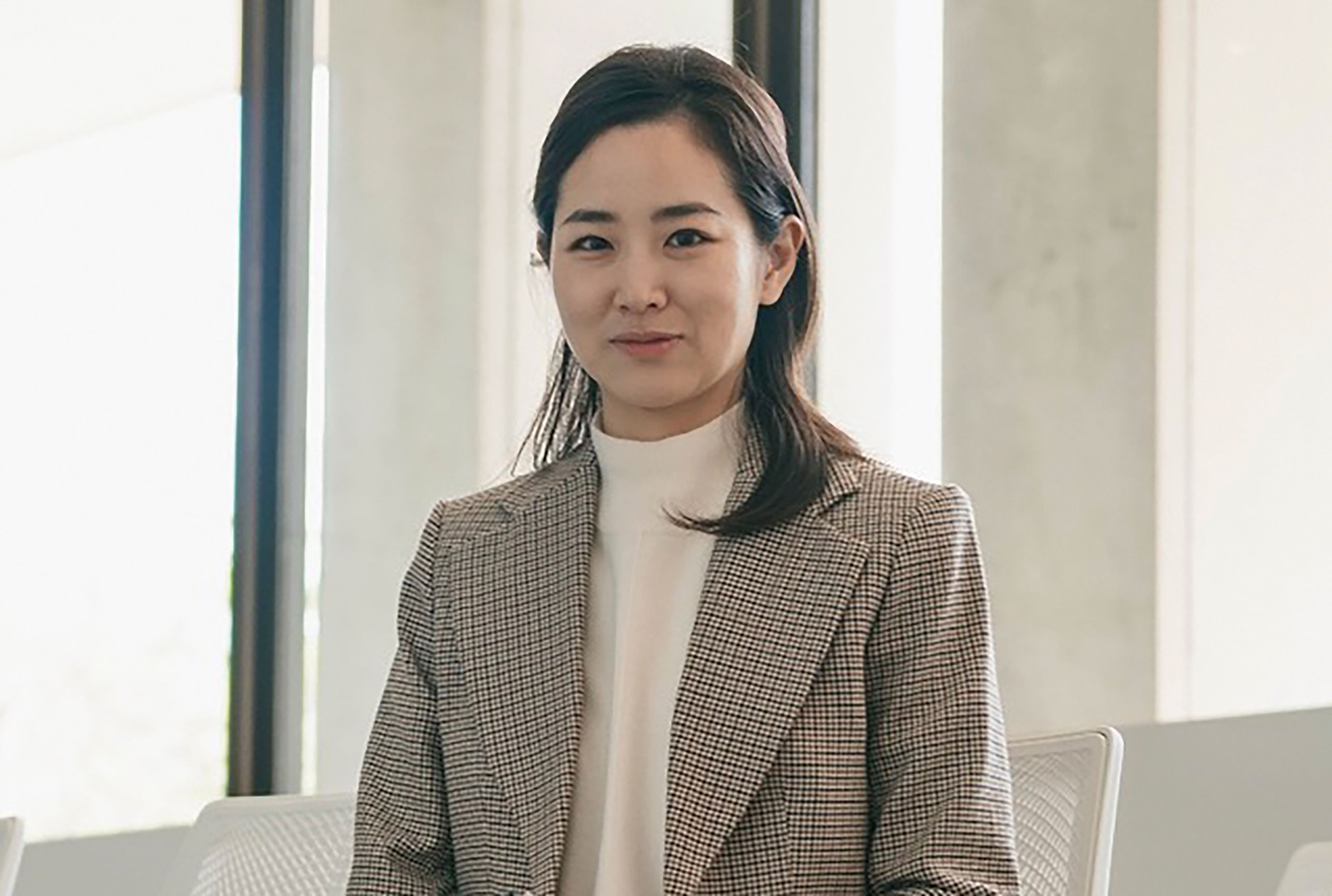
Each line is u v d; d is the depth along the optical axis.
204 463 4.90
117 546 4.96
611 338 1.86
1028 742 2.28
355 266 4.86
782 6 3.80
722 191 1.86
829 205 3.72
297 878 2.77
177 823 4.88
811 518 1.88
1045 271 3.46
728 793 1.80
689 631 1.88
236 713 4.80
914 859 1.78
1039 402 3.46
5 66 5.18
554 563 1.94
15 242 5.07
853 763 1.82
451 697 1.98
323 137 4.89
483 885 1.91
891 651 1.84
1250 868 3.16
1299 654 3.17
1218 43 3.30
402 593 2.05
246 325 4.85
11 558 5.03
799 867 1.79
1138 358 3.36
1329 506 3.16
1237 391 3.25
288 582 4.82
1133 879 3.26
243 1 4.90
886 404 3.60
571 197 1.87
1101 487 3.38
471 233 4.79
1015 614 3.44
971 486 3.51
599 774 1.86
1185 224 3.32
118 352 4.98
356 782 4.77
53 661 4.99
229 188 4.95
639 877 1.83
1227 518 3.26
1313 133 3.20
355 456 4.83
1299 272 3.21
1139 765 3.29
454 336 4.80
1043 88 3.48
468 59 4.78
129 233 5.00
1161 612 3.30
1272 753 3.17
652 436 1.94
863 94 3.70
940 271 3.57
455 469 4.79
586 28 4.49
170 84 5.05
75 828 4.97
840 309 3.65
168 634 4.92
